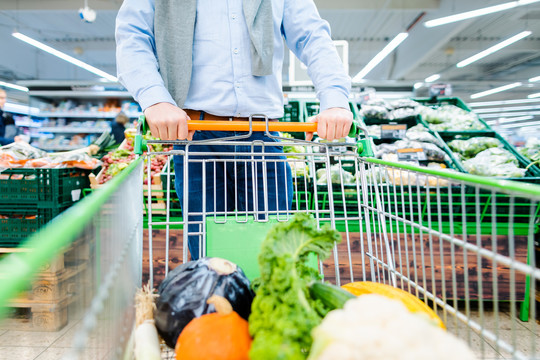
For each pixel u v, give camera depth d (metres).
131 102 8.73
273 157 1.40
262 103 1.38
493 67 14.62
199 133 1.36
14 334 2.28
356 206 2.43
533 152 3.34
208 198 1.37
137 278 0.97
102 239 0.58
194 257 1.37
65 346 2.13
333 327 0.57
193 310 0.82
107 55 13.12
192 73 1.34
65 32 11.08
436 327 0.62
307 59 1.43
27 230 2.54
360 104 3.88
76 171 2.90
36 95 8.64
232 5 1.34
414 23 10.76
